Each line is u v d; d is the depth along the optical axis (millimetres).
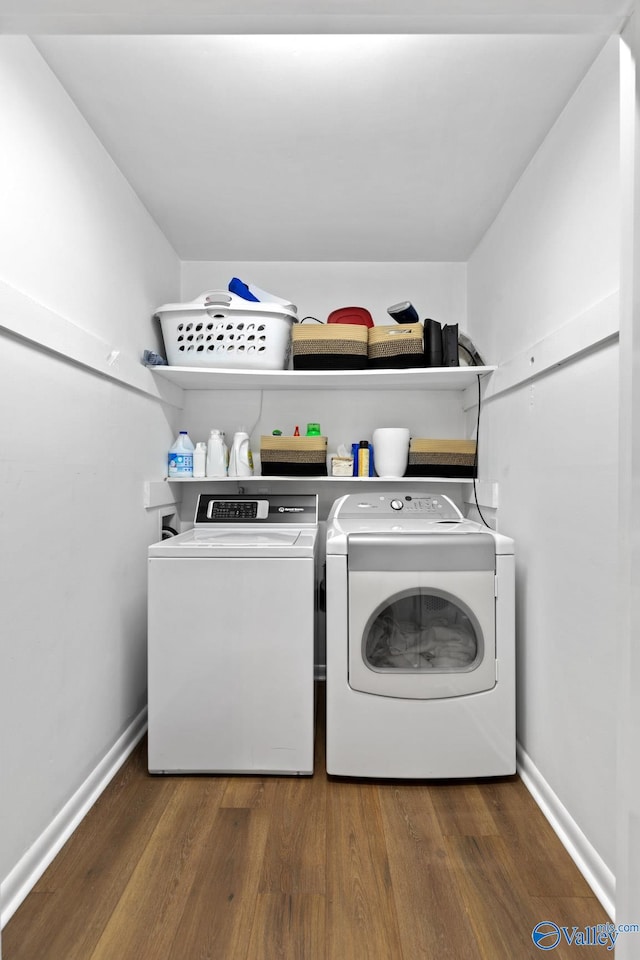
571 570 1547
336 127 1740
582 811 1462
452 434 2816
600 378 1387
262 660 1865
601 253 1399
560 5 938
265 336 2379
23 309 1324
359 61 1458
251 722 1865
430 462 2531
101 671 1822
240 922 1260
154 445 2389
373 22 987
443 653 1896
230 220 2371
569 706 1549
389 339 2398
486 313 2438
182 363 2371
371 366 2445
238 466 2596
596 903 1323
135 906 1304
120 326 2002
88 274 1730
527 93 1573
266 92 1580
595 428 1413
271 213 2307
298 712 1858
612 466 1330
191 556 1874
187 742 1870
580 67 1468
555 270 1683
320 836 1557
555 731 1642
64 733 1566
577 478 1514
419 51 1419
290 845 1518
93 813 1664
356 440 2816
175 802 1726
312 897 1333
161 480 2475
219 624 1871
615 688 1311
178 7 951
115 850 1497
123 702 2018
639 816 962
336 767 1837
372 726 1831
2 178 1285
